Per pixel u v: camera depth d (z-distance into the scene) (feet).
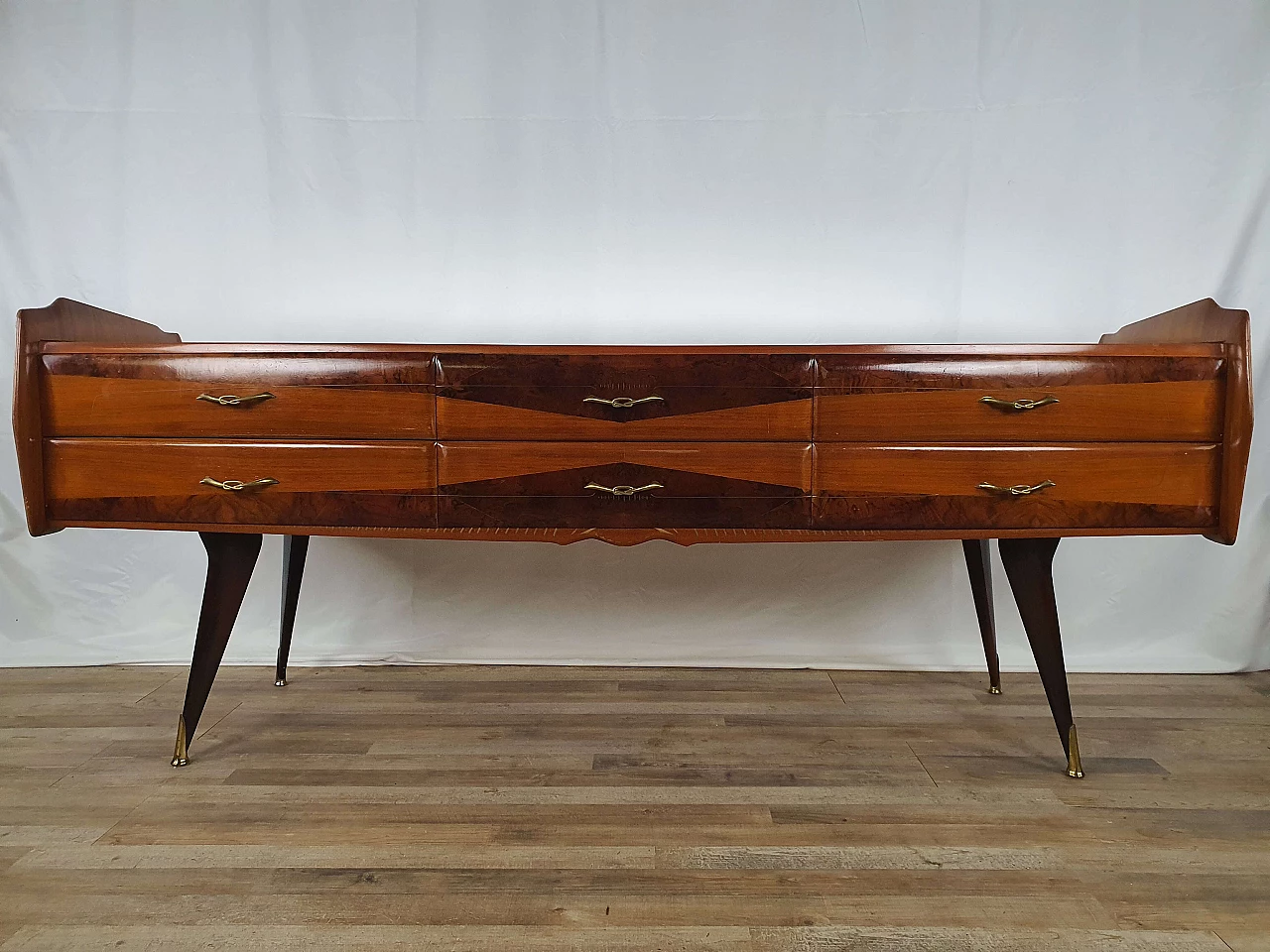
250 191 6.97
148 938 3.44
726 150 6.96
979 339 7.02
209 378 4.84
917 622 7.24
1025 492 4.78
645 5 6.84
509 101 6.93
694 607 7.27
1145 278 6.88
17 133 6.88
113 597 7.18
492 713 6.04
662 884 3.85
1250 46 6.61
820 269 7.03
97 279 7.01
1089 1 6.72
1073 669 7.00
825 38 6.85
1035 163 6.88
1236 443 4.69
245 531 4.92
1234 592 6.94
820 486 4.85
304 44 6.86
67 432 4.89
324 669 7.07
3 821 4.40
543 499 4.89
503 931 3.50
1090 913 3.64
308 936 3.46
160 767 5.07
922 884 3.86
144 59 6.86
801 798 4.69
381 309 7.09
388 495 4.89
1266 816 4.50
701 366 4.81
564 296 7.07
